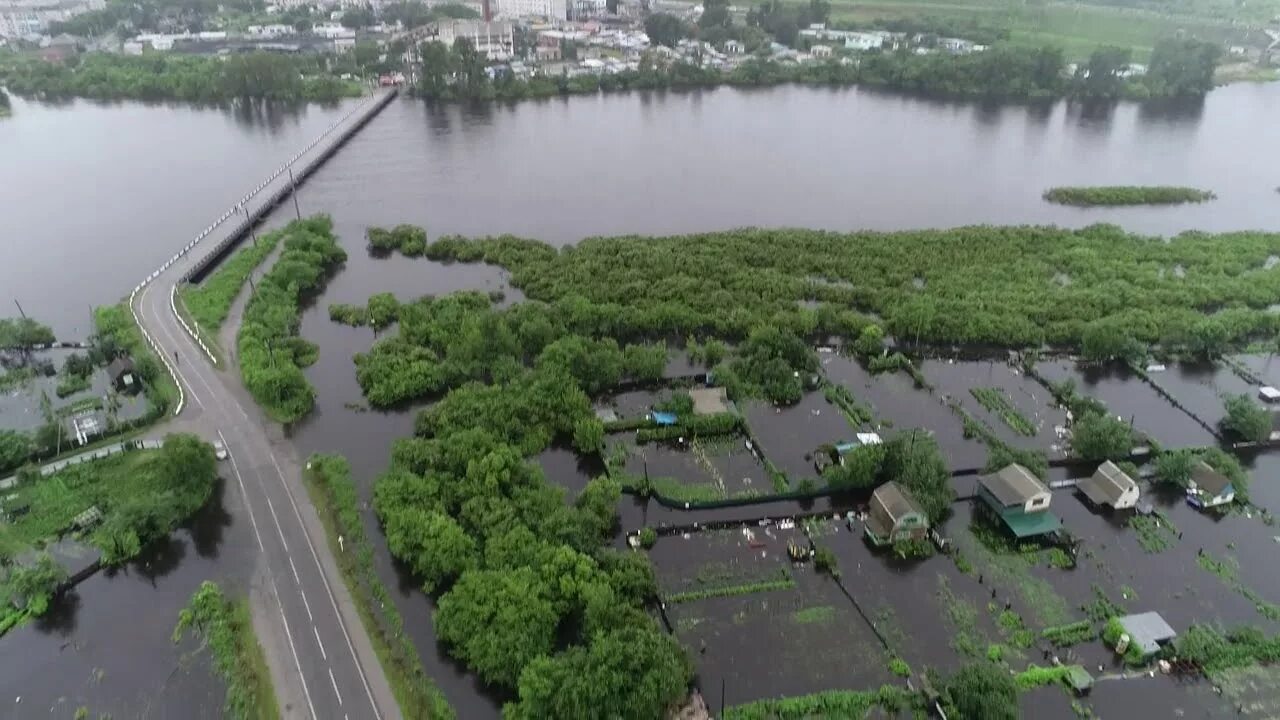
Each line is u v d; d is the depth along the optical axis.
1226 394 140.62
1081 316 161.38
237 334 153.12
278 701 84.94
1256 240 195.25
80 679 89.06
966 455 124.62
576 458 124.94
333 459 119.69
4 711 85.56
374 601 97.56
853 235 199.75
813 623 96.00
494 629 88.75
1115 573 102.50
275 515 110.75
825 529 110.25
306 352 151.12
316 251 187.75
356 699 85.19
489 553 99.00
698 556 105.94
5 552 104.56
